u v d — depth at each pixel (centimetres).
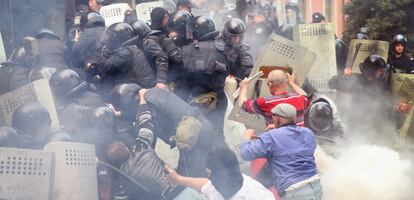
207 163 1733
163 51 2244
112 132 1927
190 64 2267
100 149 1903
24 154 1612
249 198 1698
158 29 2302
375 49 3003
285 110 1842
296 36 2852
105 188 1823
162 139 2034
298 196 1798
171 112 1992
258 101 2039
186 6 2719
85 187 1700
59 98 2050
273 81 2047
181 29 2400
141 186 1861
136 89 2094
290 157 1814
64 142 1688
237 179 1703
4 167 1591
